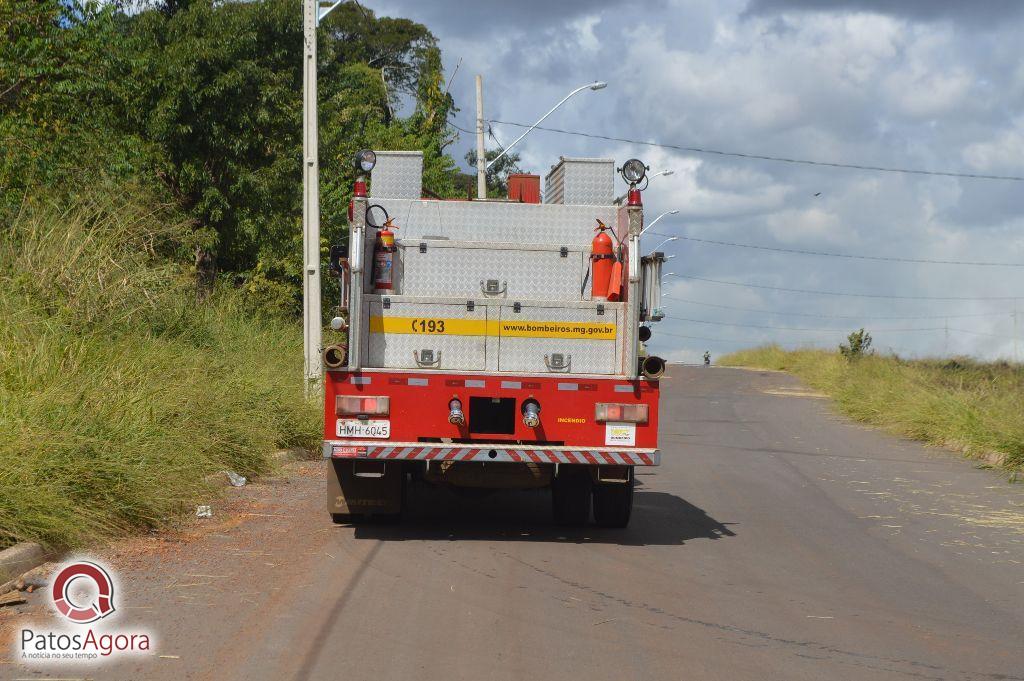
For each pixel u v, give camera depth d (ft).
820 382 173.47
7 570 33.01
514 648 28.32
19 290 59.16
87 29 89.66
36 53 84.23
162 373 56.65
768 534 48.42
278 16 116.06
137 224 75.82
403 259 45.70
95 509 39.17
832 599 35.47
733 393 161.89
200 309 80.53
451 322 44.73
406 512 51.37
